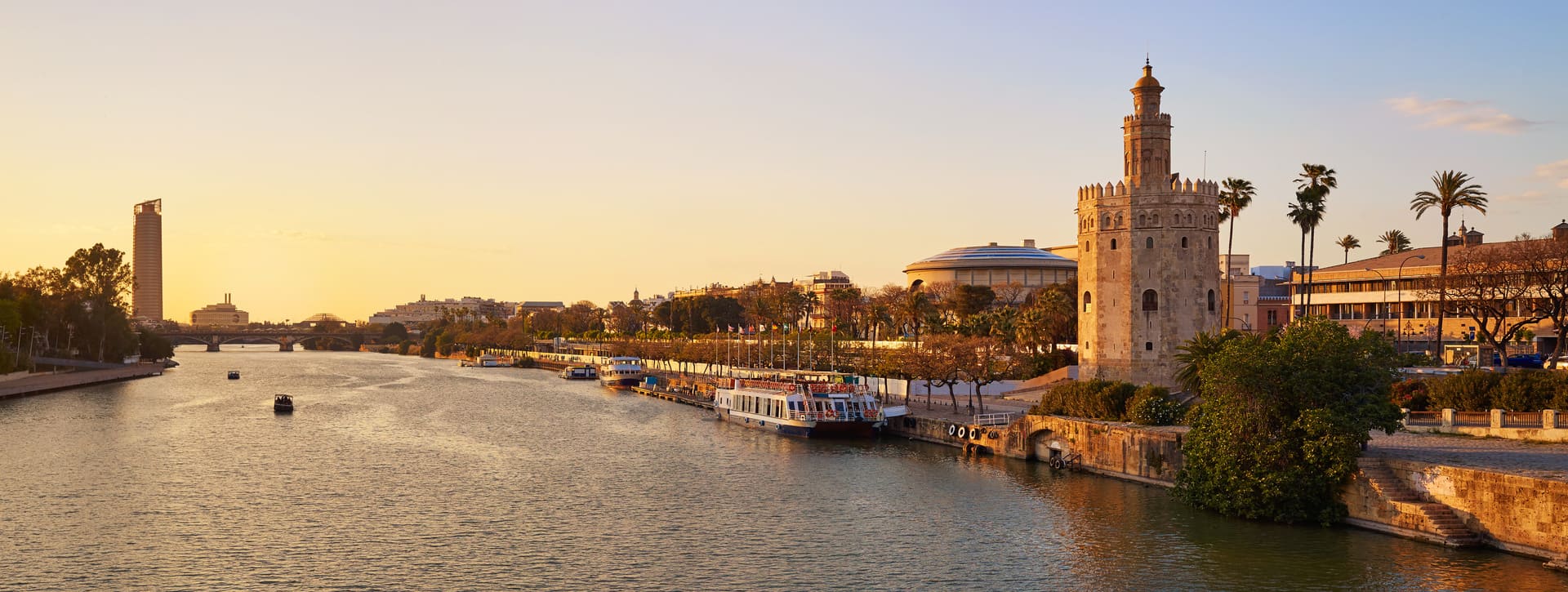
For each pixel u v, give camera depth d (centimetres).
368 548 6838
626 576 6222
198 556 6619
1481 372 8588
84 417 14412
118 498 8331
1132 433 8606
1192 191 11794
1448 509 6338
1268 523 7019
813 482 9031
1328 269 17362
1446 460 6675
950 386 12506
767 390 13250
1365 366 6981
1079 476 8950
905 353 14600
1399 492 6562
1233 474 7169
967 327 16388
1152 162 11781
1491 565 5806
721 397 14850
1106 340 11912
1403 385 9081
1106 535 6894
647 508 8038
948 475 9169
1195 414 7775
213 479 9238
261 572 6288
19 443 11450
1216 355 7500
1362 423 6700
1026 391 14088
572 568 6388
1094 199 12025
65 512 7794
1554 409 7812
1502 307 12050
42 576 6178
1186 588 5856
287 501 8306
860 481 9019
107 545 6869
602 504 8200
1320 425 6612
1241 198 15288
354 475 9519
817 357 18912
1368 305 16488
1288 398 6969
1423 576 5728
